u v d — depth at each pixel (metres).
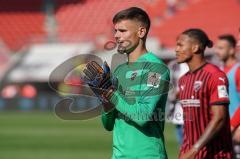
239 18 99.19
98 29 106.69
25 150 43.88
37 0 112.38
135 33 15.37
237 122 22.33
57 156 40.16
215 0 101.69
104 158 39.03
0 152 42.66
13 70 97.81
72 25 108.50
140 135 15.43
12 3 113.62
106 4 108.94
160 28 100.75
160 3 102.56
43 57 97.56
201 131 17.27
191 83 17.39
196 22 100.56
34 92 91.38
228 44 26.66
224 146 17.06
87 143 48.44
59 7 111.38
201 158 16.89
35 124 67.69
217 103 16.81
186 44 17.64
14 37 110.94
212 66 17.39
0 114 84.06
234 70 25.06
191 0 103.31
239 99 25.03
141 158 15.38
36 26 110.75
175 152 41.56
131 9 15.40
